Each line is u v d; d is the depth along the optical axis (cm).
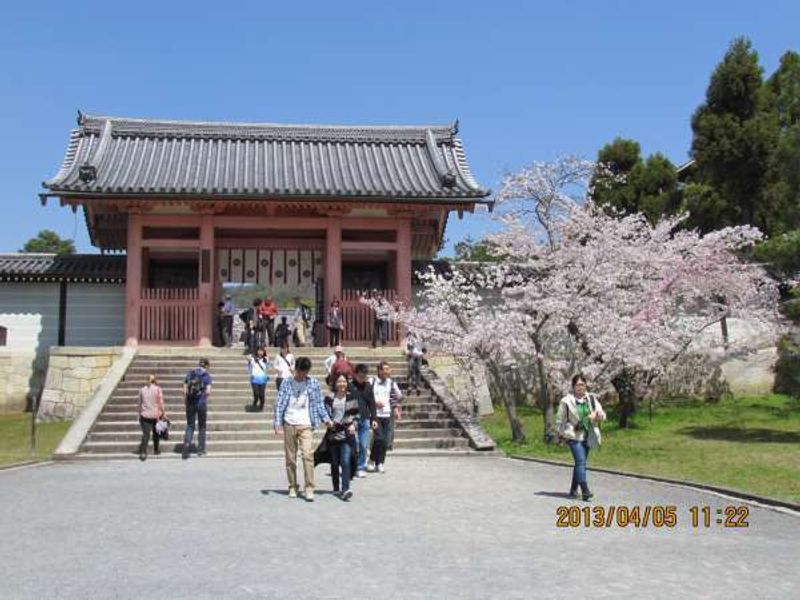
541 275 2583
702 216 3419
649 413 2669
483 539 945
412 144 3294
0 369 2928
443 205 2798
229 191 2677
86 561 819
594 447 1280
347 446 1245
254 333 2645
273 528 991
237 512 1102
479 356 2227
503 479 1491
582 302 2191
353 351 2659
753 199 3419
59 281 2966
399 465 1723
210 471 1591
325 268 3045
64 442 1853
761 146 3300
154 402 1819
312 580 750
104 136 3048
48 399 2617
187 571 780
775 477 1457
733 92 3425
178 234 2967
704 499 1270
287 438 1250
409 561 829
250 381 2316
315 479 1484
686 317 2872
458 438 2019
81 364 2638
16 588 718
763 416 2555
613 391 2958
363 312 2861
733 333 3072
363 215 2889
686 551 901
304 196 2706
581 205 2705
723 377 3062
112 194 2647
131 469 1631
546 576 777
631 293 2455
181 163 2998
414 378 2395
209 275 2769
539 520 1073
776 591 735
